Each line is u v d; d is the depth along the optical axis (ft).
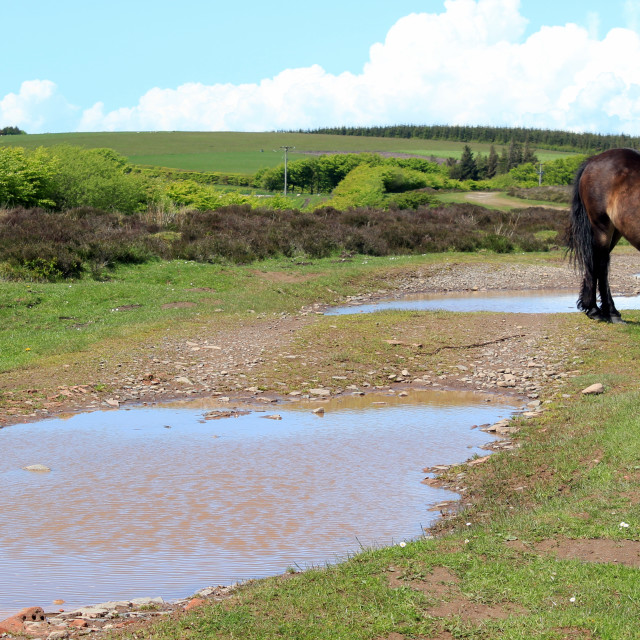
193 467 28.37
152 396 39.52
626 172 46.96
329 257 99.30
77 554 20.59
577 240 51.31
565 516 20.65
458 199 287.07
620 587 16.02
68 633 15.21
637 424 28.48
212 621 15.17
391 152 572.92
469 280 90.63
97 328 54.13
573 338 48.24
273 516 23.45
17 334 53.36
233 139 600.80
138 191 144.66
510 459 27.89
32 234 79.30
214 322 56.54
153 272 77.30
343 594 16.28
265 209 134.82
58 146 146.51
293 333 52.03
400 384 42.01
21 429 33.83
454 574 17.21
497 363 44.86
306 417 35.73
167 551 20.79
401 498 25.16
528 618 14.80
